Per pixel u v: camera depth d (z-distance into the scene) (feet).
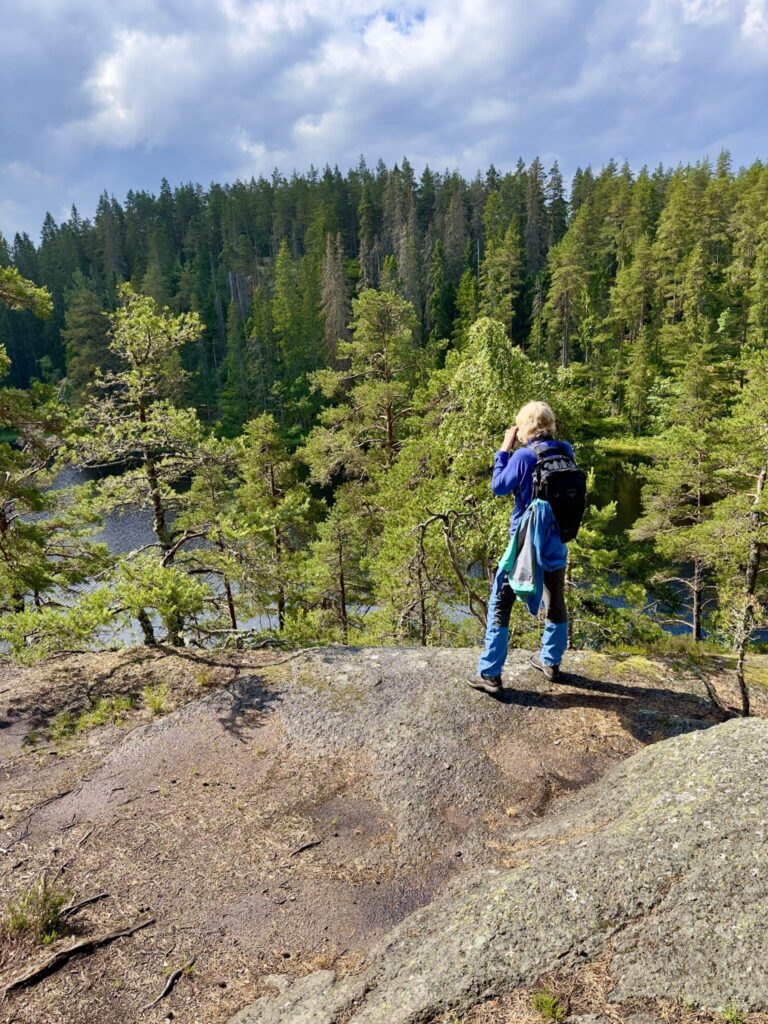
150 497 42.32
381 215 340.39
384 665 16.38
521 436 13.01
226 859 10.60
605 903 7.66
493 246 219.82
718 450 64.64
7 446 35.78
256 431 78.84
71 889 10.01
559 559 12.52
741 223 188.55
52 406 36.14
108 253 333.62
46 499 45.29
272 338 212.64
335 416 76.18
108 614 20.72
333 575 65.21
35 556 40.68
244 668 17.16
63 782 12.93
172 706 15.61
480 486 32.96
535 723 13.42
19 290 30.96
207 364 228.02
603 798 10.58
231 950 8.80
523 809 11.16
